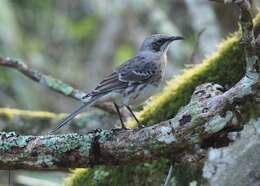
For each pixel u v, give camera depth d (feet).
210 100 30.94
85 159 31.89
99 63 71.26
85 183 36.91
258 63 30.30
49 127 48.21
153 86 39.52
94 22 72.38
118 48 71.67
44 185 48.26
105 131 32.09
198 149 31.40
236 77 34.83
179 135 30.91
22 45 66.59
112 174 35.96
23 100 61.98
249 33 29.94
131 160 31.86
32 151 31.96
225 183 31.17
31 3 67.72
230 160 31.07
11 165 32.30
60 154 31.89
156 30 65.26
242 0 28.89
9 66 45.75
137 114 40.04
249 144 30.86
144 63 39.32
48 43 70.23
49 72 68.69
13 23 63.00
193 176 31.94
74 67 70.85
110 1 71.20
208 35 58.95
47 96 66.80
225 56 35.55
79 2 74.18
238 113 30.91
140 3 65.82
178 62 64.44
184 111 31.17
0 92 61.72
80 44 72.33
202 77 35.88
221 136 31.22
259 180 30.91
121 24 71.36
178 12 68.95
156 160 34.19
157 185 34.09
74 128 48.19
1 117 48.06
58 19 70.18
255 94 30.63
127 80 38.09
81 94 46.06
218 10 68.59
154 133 31.19
